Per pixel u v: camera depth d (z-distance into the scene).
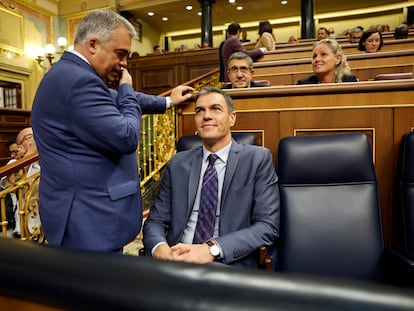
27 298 0.36
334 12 10.21
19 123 4.54
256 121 1.91
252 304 0.28
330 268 1.34
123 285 0.32
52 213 1.07
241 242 1.26
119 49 1.11
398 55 3.42
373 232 1.35
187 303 0.29
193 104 2.05
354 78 2.49
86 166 1.06
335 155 1.45
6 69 7.43
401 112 1.67
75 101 1.01
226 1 9.48
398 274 1.16
